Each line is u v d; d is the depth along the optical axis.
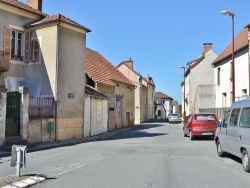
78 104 21.78
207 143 17.39
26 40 20.84
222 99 31.64
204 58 45.53
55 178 8.20
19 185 7.23
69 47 20.91
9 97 15.70
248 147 8.88
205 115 19.61
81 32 22.08
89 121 23.73
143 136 23.20
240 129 9.68
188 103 50.06
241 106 10.12
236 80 26.41
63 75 20.23
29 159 12.16
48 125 18.48
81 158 11.98
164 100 102.81
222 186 7.29
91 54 37.31
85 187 7.18
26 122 16.30
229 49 30.53
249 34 22.50
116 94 34.38
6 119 15.45
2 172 9.27
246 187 7.22
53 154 13.68
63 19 20.17
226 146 11.11
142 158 11.73
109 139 21.48
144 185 7.34
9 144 14.84
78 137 21.70
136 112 52.66
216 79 33.81
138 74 53.19
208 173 8.84
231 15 20.92
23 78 20.73
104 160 11.30
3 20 19.20
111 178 8.15
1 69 18.66
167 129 32.47
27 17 21.00
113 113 32.91
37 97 17.92
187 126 20.81
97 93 26.66
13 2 20.80
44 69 20.14
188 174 8.69
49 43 20.09
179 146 15.89
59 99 19.75
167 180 7.89
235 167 9.84
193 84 45.38
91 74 29.27
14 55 20.30
